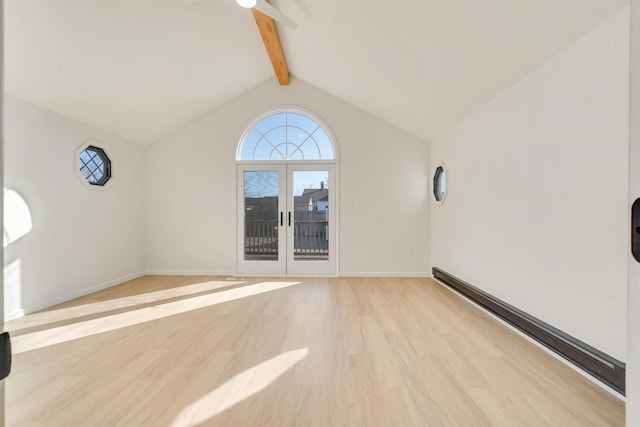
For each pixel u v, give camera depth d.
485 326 2.71
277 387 1.78
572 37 1.97
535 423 1.49
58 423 1.48
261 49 4.12
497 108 2.91
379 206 4.82
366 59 3.44
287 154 4.99
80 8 2.54
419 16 2.46
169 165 4.92
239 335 2.52
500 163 2.86
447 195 4.14
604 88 1.79
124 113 3.99
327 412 1.56
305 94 4.89
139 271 4.79
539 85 2.33
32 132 3.11
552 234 2.20
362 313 3.06
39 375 1.91
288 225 4.92
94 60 3.04
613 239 1.74
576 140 1.99
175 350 2.24
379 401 1.65
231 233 4.91
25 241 3.03
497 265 2.91
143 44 3.16
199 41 3.49
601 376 1.74
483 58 2.55
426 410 1.58
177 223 4.93
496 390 1.75
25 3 2.35
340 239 4.84
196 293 3.81
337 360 2.10
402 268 4.81
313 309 3.19
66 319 2.88
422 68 3.10
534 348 2.27
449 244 4.08
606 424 1.47
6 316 2.85
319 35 3.43
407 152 4.81
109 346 2.31
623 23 1.68
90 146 3.92
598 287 1.83
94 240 3.90
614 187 1.74
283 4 3.16
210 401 1.65
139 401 1.65
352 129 4.85
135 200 4.70
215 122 4.93
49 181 3.29
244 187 4.96
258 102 4.92
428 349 2.26
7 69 2.71
